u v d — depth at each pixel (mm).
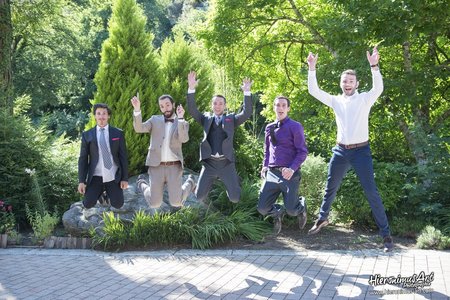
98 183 6020
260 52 12641
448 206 8555
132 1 10062
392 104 9672
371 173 5262
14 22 17281
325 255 6828
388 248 5270
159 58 11141
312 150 11484
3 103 10211
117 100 9469
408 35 8742
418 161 9219
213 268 6152
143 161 9445
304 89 11977
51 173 9344
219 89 11914
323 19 10086
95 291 5180
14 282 5523
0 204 8234
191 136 10266
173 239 7539
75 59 24625
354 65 9305
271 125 5914
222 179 5879
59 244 7465
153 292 5133
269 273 5871
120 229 7387
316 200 8867
